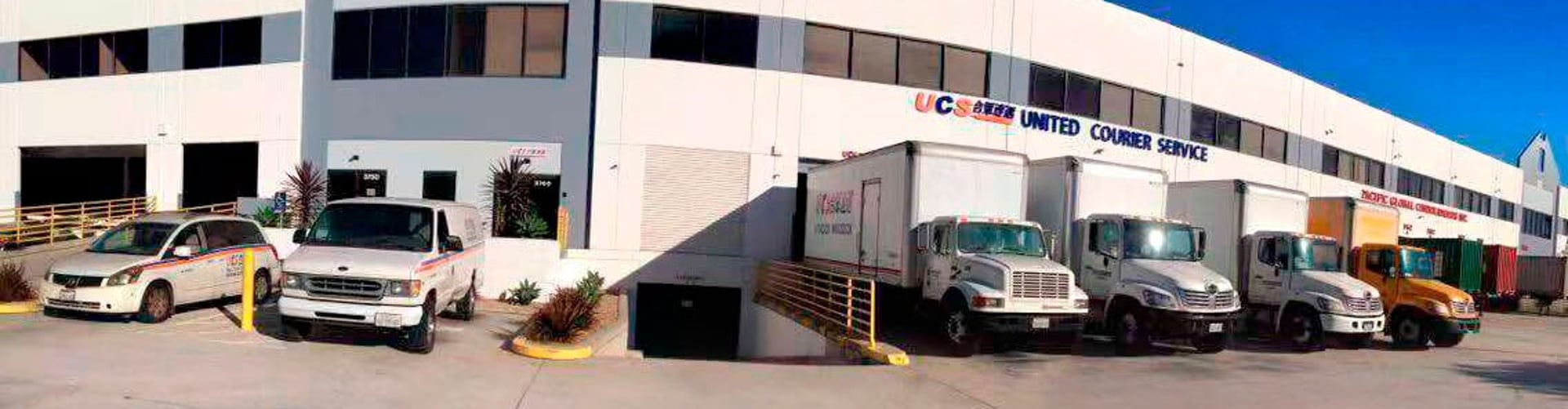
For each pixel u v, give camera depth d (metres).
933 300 13.20
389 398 7.69
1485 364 13.80
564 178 19.81
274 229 18.78
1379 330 14.86
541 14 20.11
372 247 10.55
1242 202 15.91
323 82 20.98
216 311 12.68
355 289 9.76
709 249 20.17
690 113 20.11
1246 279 15.88
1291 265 15.14
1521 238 51.22
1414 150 38.41
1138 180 15.02
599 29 19.86
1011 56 22.88
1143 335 13.38
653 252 19.58
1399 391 10.56
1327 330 14.49
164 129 22.48
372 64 20.72
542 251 17.78
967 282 12.38
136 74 23.05
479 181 20.06
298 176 20.47
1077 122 23.98
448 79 20.25
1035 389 9.95
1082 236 14.43
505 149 20.02
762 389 8.99
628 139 19.83
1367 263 16.98
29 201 25.31
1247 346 15.17
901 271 13.26
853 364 12.05
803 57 20.83
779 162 20.56
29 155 24.69
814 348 14.19
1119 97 25.19
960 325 12.42
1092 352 13.59
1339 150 33.31
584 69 19.88
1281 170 30.19
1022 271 12.14
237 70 21.75
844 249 15.55
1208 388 10.39
